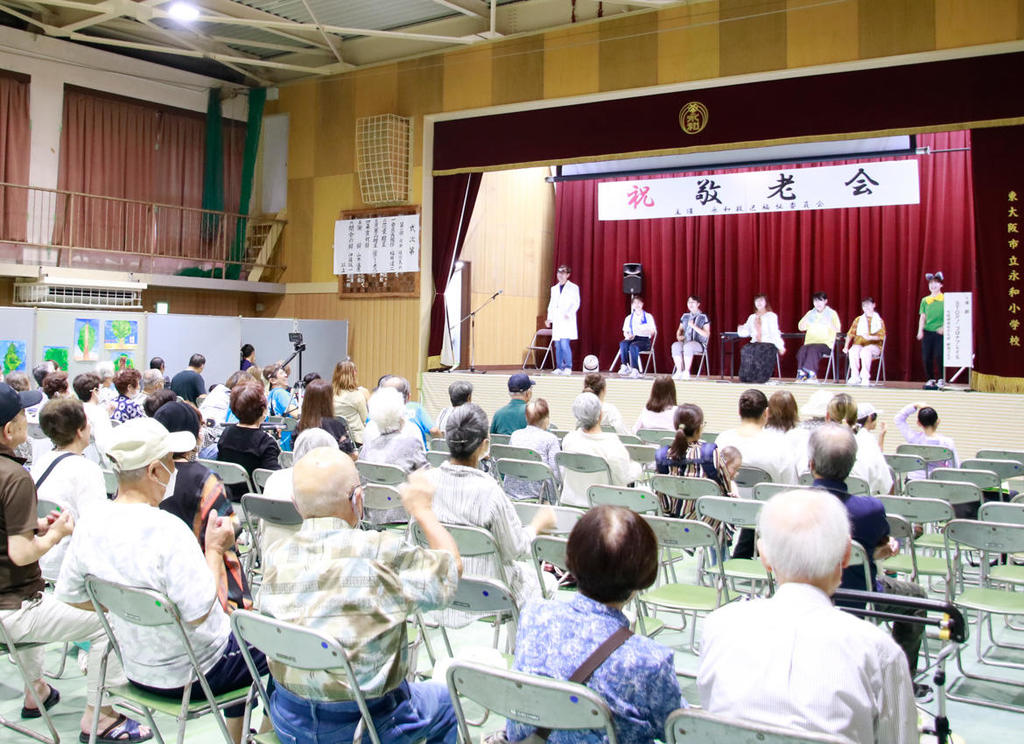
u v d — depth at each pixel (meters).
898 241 13.14
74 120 12.49
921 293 12.93
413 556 2.41
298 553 2.42
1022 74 9.09
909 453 6.50
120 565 2.78
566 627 2.12
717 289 14.47
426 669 4.01
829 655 1.94
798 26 10.05
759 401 5.08
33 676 3.56
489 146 12.17
